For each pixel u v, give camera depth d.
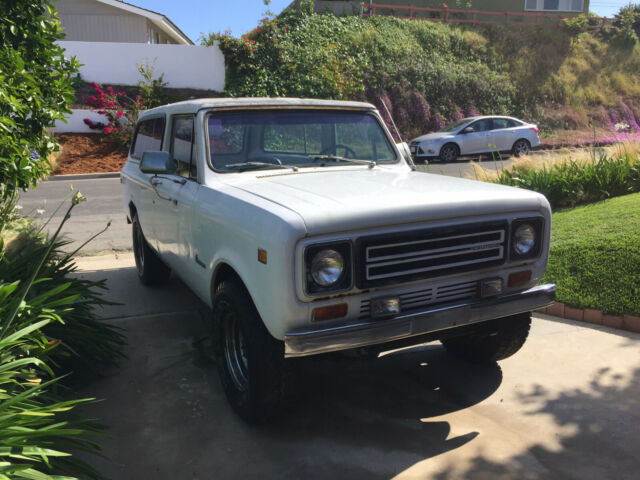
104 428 2.97
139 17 24.81
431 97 23.47
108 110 18.50
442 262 3.06
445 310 3.04
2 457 2.36
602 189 7.80
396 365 4.18
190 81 21.25
